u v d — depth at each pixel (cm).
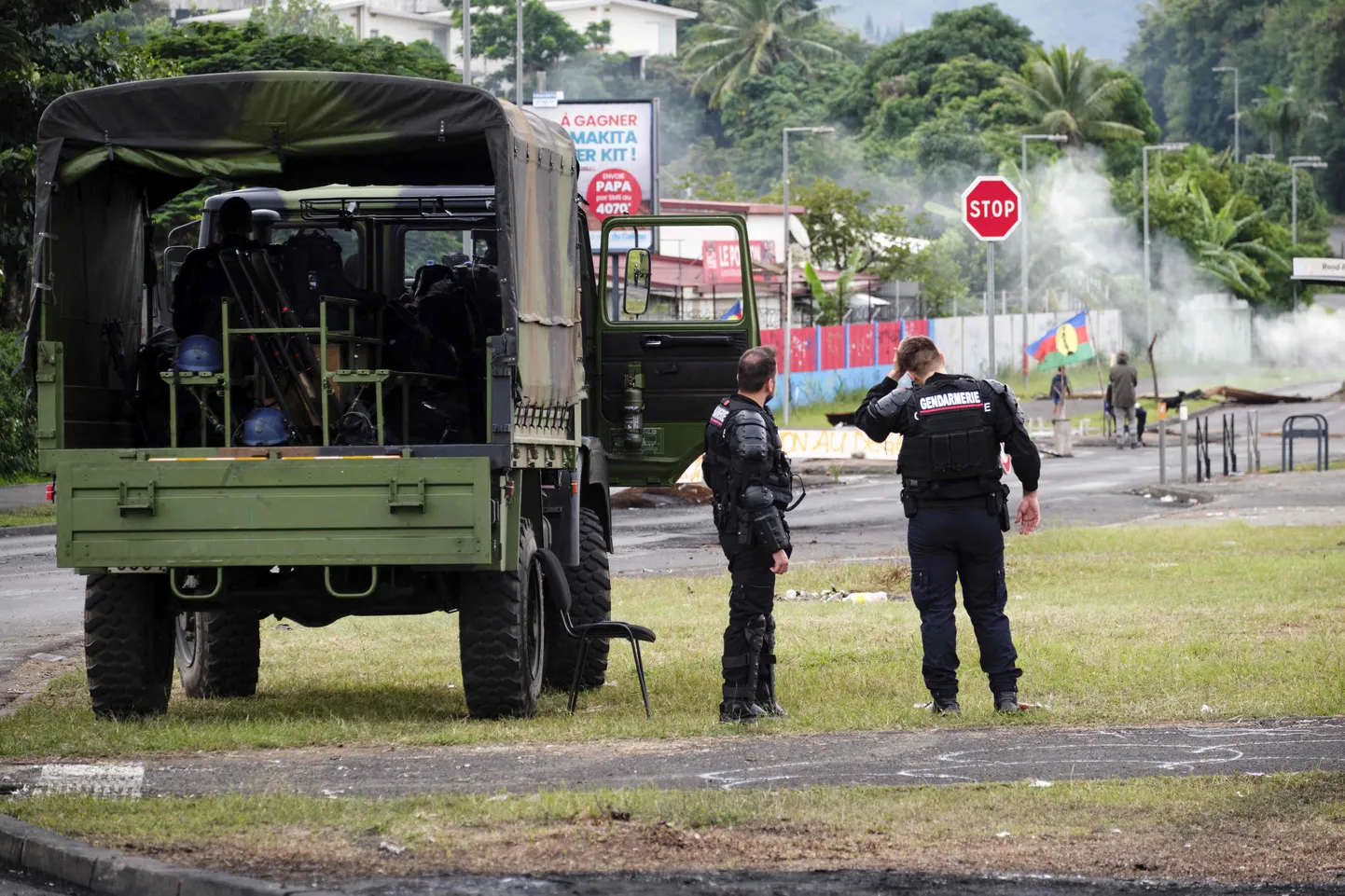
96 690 2827
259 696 3303
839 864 1797
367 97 2766
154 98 2802
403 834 1922
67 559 2680
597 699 3152
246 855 1842
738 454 2708
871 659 3447
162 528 2667
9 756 2531
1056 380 11650
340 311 2764
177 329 2820
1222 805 2031
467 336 2941
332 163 3322
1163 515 7169
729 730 2659
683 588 4984
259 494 2648
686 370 3772
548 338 2952
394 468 2630
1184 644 3491
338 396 2745
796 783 2217
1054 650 3441
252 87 2789
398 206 3341
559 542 3212
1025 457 2744
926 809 2027
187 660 3331
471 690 2808
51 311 2789
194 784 2264
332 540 2636
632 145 12938
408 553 2630
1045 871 1770
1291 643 3453
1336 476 8794
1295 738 2477
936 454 2727
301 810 2036
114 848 1872
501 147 2717
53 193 2792
